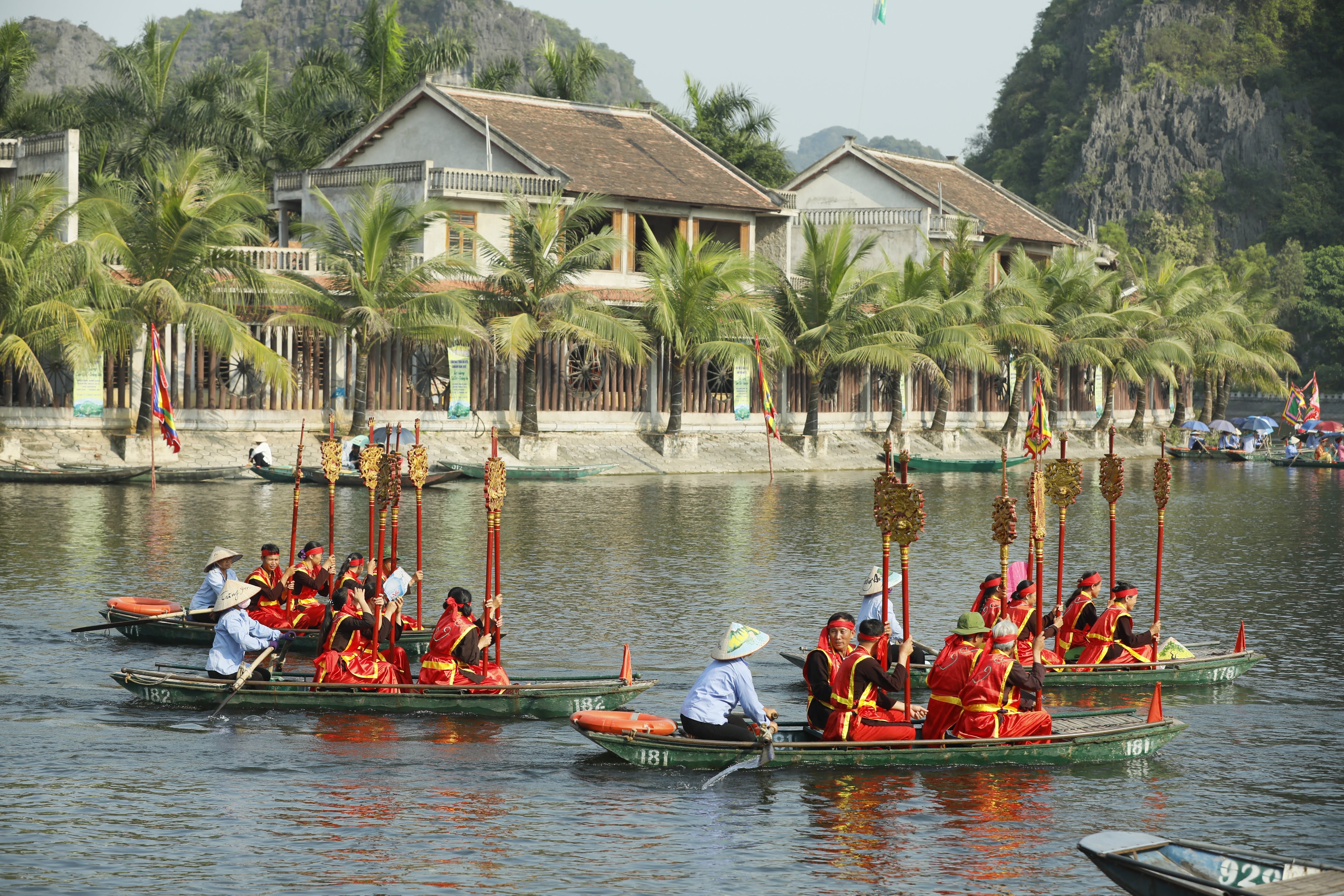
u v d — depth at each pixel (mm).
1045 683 23547
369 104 99562
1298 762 19062
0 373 58188
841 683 18609
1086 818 16453
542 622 28797
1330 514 55656
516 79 105438
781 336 71500
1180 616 31188
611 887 14062
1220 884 11758
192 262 58312
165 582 31906
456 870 14477
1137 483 74875
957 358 79875
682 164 82625
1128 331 92375
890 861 14898
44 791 16938
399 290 62906
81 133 85750
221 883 13969
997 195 110375
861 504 54406
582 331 64500
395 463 25203
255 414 63844
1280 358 113938
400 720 20594
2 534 39375
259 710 20969
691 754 18031
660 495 57781
